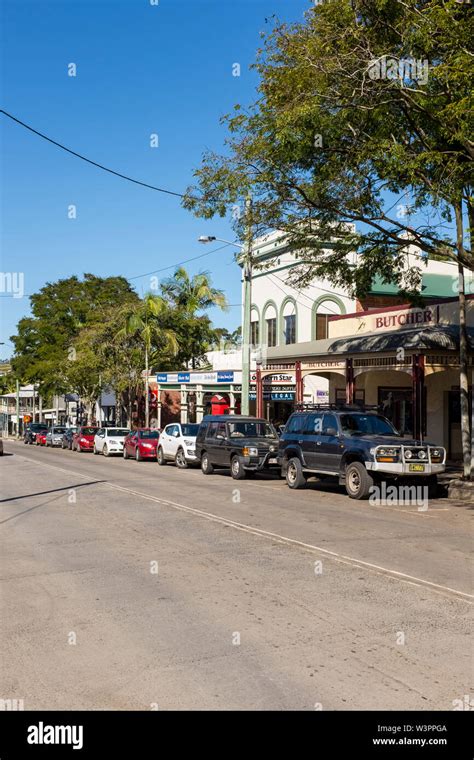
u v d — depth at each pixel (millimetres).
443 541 11391
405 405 28688
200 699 5211
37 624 7098
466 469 18031
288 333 37500
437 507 15664
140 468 28078
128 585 8641
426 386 26906
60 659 6066
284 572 9227
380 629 6805
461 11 13984
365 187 16578
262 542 11328
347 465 17344
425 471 16453
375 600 7844
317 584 8578
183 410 43562
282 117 15180
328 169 16297
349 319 31016
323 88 15273
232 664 5883
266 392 31062
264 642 6434
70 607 7699
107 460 34281
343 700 5172
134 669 5801
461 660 5945
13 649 6348
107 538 11875
